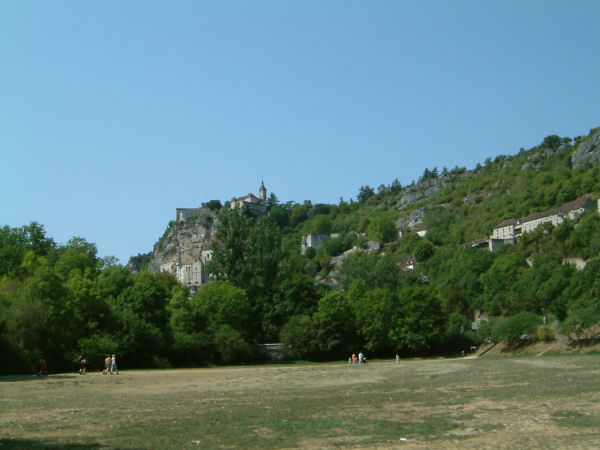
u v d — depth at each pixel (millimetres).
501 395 34844
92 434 22906
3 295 77250
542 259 179875
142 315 99250
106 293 108562
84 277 92375
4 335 69250
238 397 38344
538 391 36219
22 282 88000
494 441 20203
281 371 75750
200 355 99375
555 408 28188
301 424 25016
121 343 87312
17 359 69625
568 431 21766
